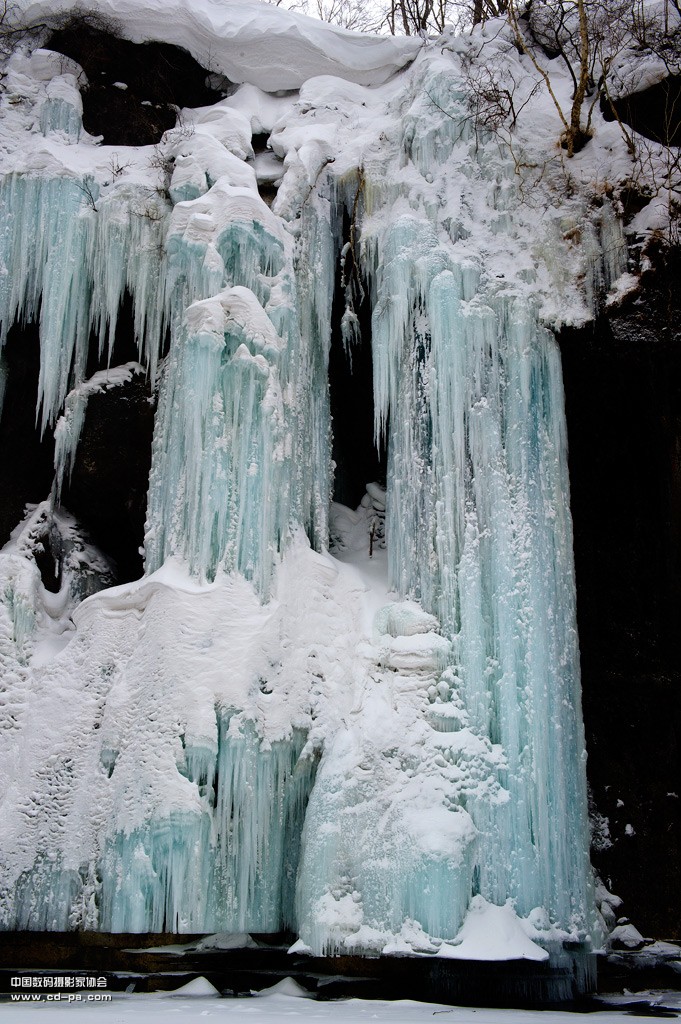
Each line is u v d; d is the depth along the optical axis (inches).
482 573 399.2
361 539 492.7
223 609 389.4
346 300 485.1
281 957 395.9
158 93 526.9
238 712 371.2
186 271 448.5
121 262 469.7
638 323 436.5
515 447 411.5
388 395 451.5
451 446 417.1
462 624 393.7
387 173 478.6
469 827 355.6
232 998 352.8
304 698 395.2
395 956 341.4
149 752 364.8
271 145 500.1
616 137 454.6
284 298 447.2
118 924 349.7
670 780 473.1
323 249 476.7
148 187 479.5
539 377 425.7
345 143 495.5
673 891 452.4
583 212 446.3
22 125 497.7
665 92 463.5
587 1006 340.2
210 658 378.6
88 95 519.8
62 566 480.4
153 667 380.5
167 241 451.2
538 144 462.6
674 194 440.1
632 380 467.5
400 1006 325.4
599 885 447.5
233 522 405.7
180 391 429.7
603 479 495.2
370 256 469.1
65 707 405.7
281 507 423.5
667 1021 279.9
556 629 394.0
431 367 429.7
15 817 387.5
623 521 495.5
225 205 449.1
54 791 390.0
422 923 339.9
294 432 444.5
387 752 379.9
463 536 404.8
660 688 483.2
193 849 351.6
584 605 495.2
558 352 433.7
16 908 374.0
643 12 468.4
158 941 394.0
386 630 409.7
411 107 479.2
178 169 471.5
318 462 463.8
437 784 365.4
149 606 397.4
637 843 461.7
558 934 350.3
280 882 378.0
